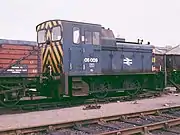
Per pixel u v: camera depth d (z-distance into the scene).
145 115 10.92
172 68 22.38
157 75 19.61
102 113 11.70
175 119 9.53
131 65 17.09
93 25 14.68
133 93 17.78
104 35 15.60
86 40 14.30
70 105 14.00
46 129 8.36
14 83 12.29
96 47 14.79
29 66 12.65
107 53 15.59
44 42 14.30
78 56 13.91
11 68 12.09
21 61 12.40
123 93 18.06
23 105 12.79
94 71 14.66
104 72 15.37
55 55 13.62
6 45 11.98
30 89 13.06
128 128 8.24
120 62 16.36
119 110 12.52
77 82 14.01
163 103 15.03
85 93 14.30
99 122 9.45
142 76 18.38
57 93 13.47
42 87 13.61
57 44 13.53
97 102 15.09
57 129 8.61
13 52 12.18
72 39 13.67
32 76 12.74
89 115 11.21
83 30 14.18
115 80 16.75
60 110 12.65
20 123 9.74
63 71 13.30
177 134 8.45
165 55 21.38
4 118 10.77
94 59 14.68
